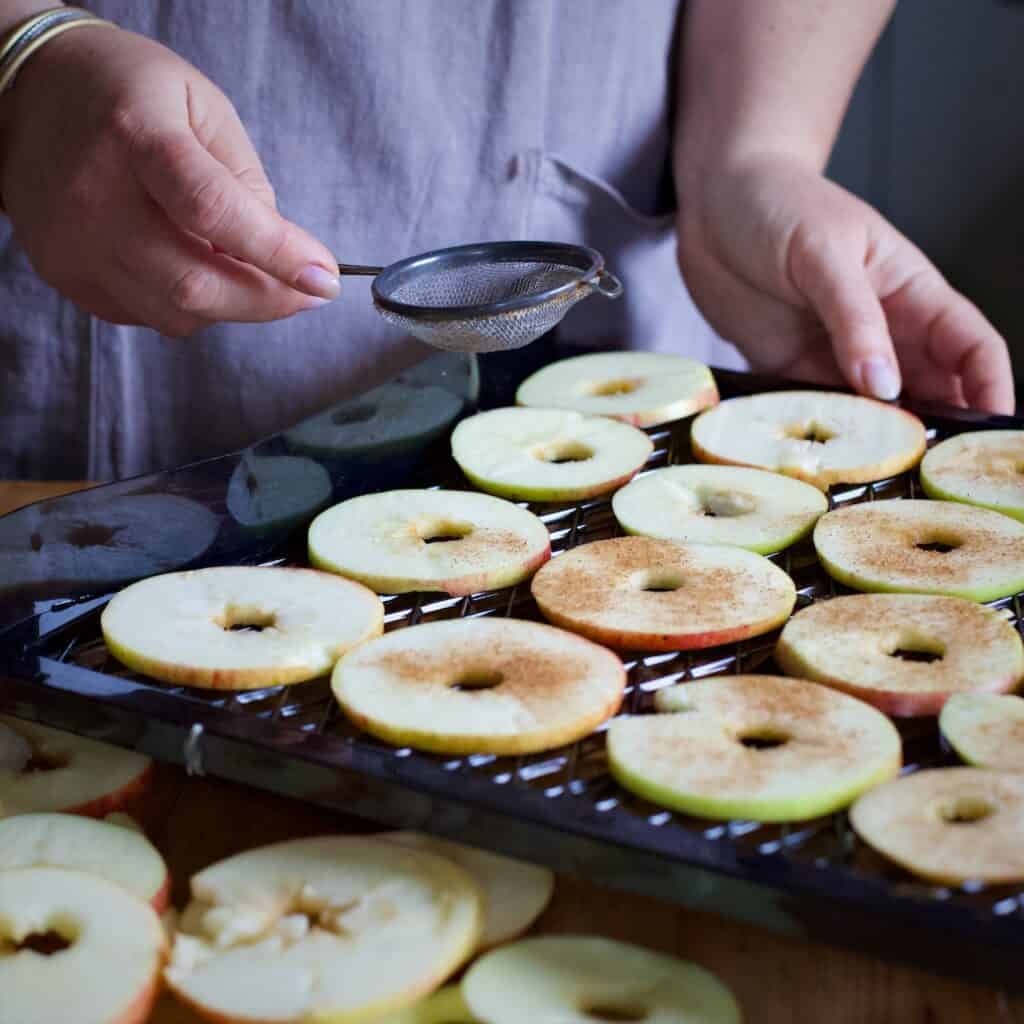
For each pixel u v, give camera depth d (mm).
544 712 914
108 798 947
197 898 847
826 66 1659
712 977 792
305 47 1495
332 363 1631
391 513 1233
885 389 1413
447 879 840
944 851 777
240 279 1218
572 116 1642
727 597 1077
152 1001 783
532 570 1154
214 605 1081
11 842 892
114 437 1650
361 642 1029
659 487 1273
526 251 1280
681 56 1727
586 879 792
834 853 819
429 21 1521
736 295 1651
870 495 1293
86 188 1177
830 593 1127
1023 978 704
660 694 947
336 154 1553
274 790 879
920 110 2615
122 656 1018
